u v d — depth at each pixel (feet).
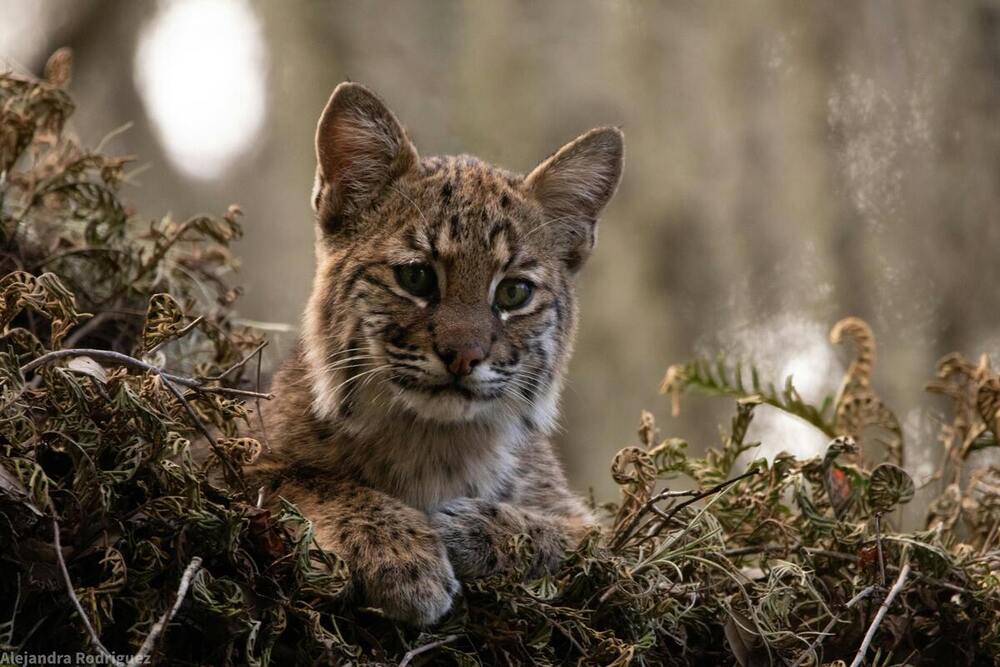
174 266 36.58
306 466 30.94
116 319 34.55
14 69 42.83
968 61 57.47
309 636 23.53
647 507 28.04
